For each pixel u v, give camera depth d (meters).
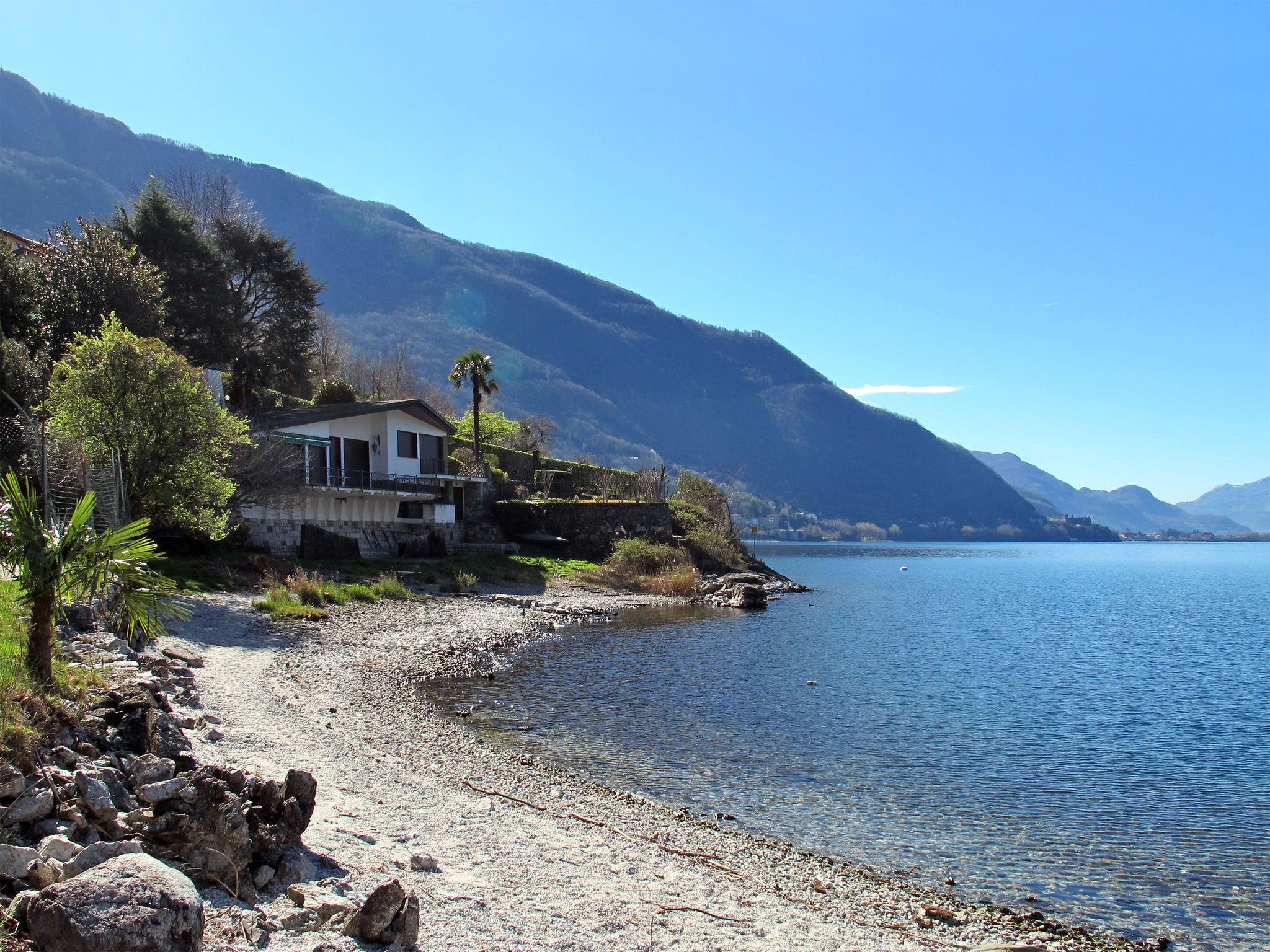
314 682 18.84
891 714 20.88
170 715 10.06
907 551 194.75
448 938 7.01
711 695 22.00
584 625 35.16
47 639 9.03
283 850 7.45
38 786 6.97
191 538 31.56
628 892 9.08
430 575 41.38
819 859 11.52
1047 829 13.16
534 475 70.50
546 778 13.95
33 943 5.10
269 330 64.88
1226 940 9.82
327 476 42.34
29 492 9.88
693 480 75.88
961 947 9.00
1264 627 46.09
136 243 52.44
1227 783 15.84
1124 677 28.23
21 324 34.56
